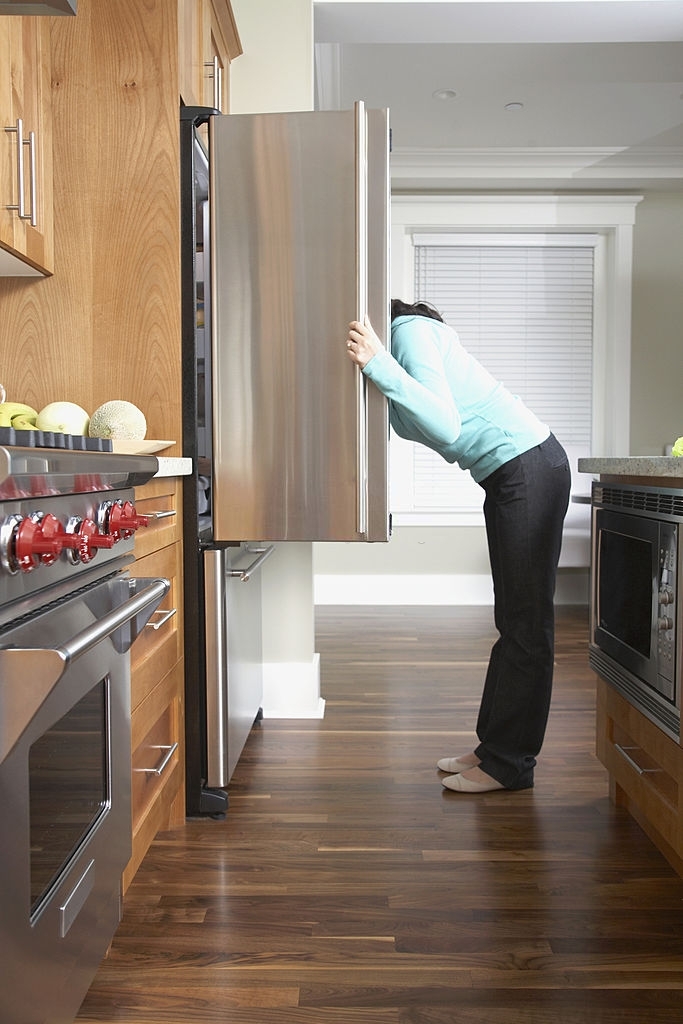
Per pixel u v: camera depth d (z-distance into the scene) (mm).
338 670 3537
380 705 3023
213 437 2119
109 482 1303
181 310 2029
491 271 5477
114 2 1999
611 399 5434
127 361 2039
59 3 955
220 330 2102
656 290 5371
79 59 2008
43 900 1054
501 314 5484
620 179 5062
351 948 1484
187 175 2020
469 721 2826
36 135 1872
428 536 5441
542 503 2102
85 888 1189
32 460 907
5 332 2047
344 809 2098
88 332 2039
